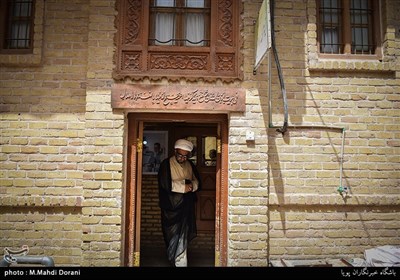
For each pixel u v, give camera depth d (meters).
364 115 4.72
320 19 4.89
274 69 4.66
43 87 4.60
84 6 4.68
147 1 4.64
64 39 4.65
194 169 5.66
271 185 4.59
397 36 4.77
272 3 3.89
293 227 4.60
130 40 4.60
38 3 4.61
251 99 4.55
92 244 4.36
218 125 4.98
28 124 4.55
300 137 4.66
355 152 4.69
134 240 4.82
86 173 4.41
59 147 4.55
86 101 4.46
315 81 4.71
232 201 4.47
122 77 4.50
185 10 4.77
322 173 4.64
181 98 4.50
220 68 4.62
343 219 4.64
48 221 4.50
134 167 4.77
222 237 4.75
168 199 5.29
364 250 4.62
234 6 4.67
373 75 4.76
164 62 4.61
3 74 4.59
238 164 4.50
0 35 4.66
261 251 4.45
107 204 4.40
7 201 4.43
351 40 4.90
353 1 4.98
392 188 4.68
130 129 4.79
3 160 4.51
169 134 6.75
